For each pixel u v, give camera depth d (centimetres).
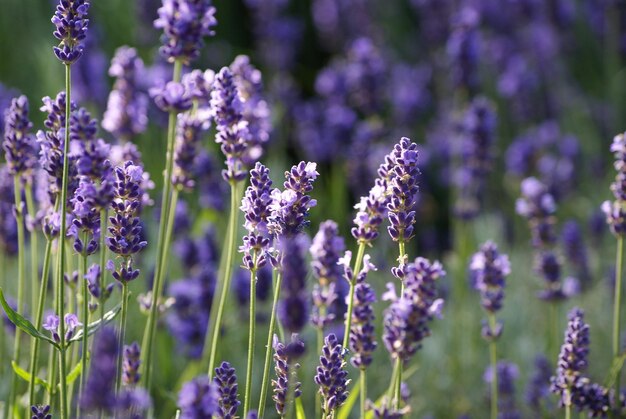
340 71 939
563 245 730
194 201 770
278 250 335
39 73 939
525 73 1066
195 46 414
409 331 363
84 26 333
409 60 1205
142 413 271
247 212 338
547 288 558
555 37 1123
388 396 398
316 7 1141
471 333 679
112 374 256
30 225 423
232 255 407
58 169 359
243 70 480
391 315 391
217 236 689
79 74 718
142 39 851
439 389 637
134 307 580
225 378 324
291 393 342
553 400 559
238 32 1170
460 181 748
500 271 476
